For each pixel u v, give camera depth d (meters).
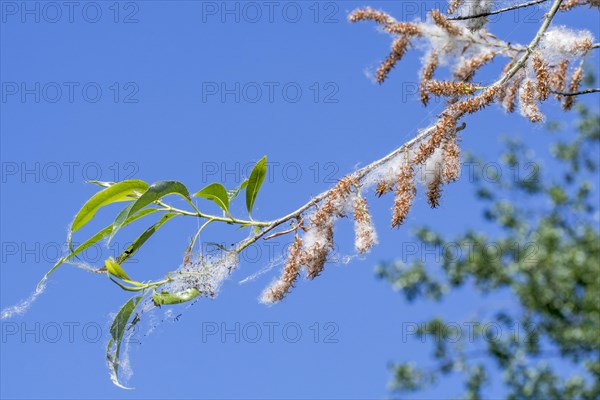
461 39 4.19
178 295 3.49
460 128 3.61
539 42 3.92
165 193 3.26
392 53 4.23
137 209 3.20
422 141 3.56
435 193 3.55
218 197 3.44
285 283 3.41
